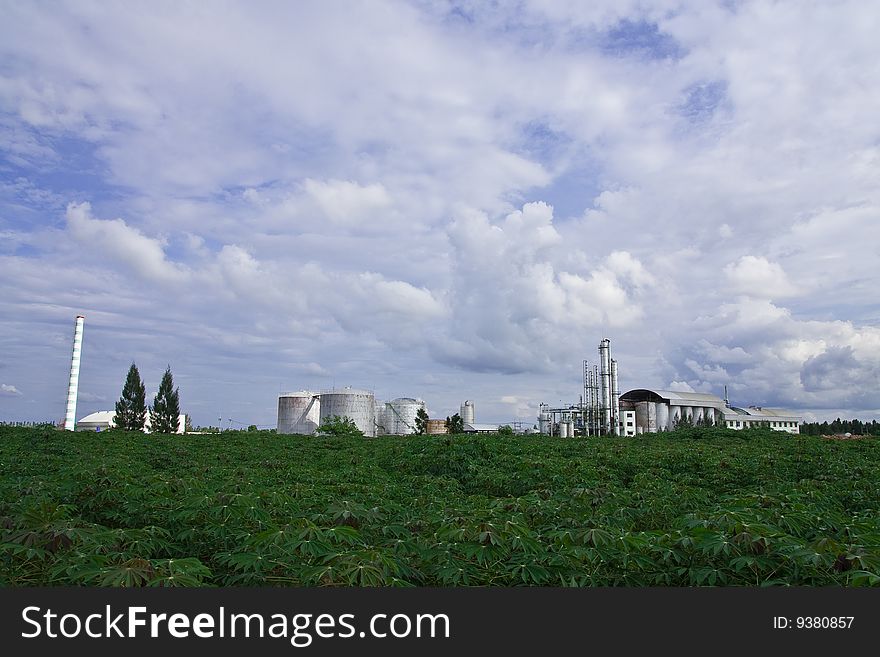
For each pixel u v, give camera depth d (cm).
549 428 10281
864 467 1892
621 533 738
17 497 1122
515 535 696
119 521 997
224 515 801
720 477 1845
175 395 9538
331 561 608
